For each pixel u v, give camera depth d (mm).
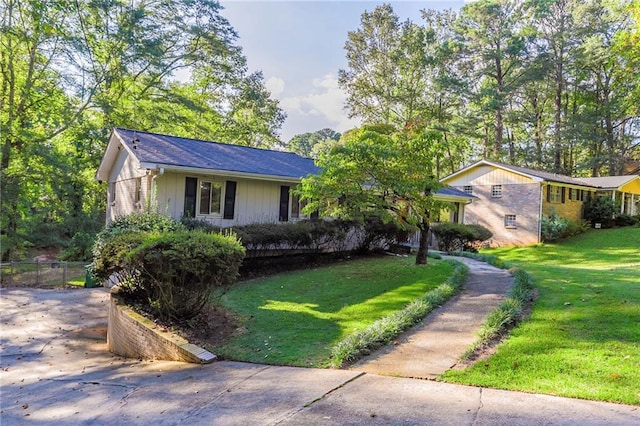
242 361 5742
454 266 11953
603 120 33625
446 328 6297
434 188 11383
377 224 15016
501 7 31797
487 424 3316
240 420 3721
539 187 24141
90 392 5230
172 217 12242
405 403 3818
